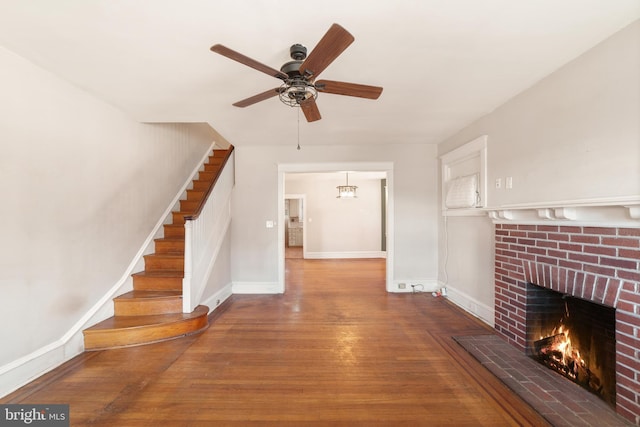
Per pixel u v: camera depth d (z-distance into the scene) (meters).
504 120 2.96
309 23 1.72
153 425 1.78
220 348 2.78
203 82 2.49
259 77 2.40
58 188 2.45
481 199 3.37
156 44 1.94
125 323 2.89
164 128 4.17
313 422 1.81
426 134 4.14
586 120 2.03
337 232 8.75
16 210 2.12
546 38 1.89
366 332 3.15
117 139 3.16
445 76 2.41
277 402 2.00
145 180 3.72
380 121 3.55
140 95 2.77
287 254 9.59
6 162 2.05
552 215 2.24
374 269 6.85
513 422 1.80
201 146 5.46
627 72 1.76
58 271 2.47
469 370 2.39
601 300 1.89
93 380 2.23
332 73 2.35
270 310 3.89
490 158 3.20
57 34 1.84
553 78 2.33
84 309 2.75
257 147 4.80
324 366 2.45
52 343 2.41
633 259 1.70
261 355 2.64
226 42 1.91
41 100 2.29
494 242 3.21
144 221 3.71
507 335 2.87
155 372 2.35
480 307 3.49
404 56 2.10
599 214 1.89
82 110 2.67
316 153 4.78
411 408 1.94
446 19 1.70
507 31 1.82
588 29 1.80
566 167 2.20
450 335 3.05
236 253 4.79
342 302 4.23
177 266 3.64
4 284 2.05
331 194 8.75
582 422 1.76
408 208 4.79
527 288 2.61
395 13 1.65
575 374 2.38
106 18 1.68
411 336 3.04
